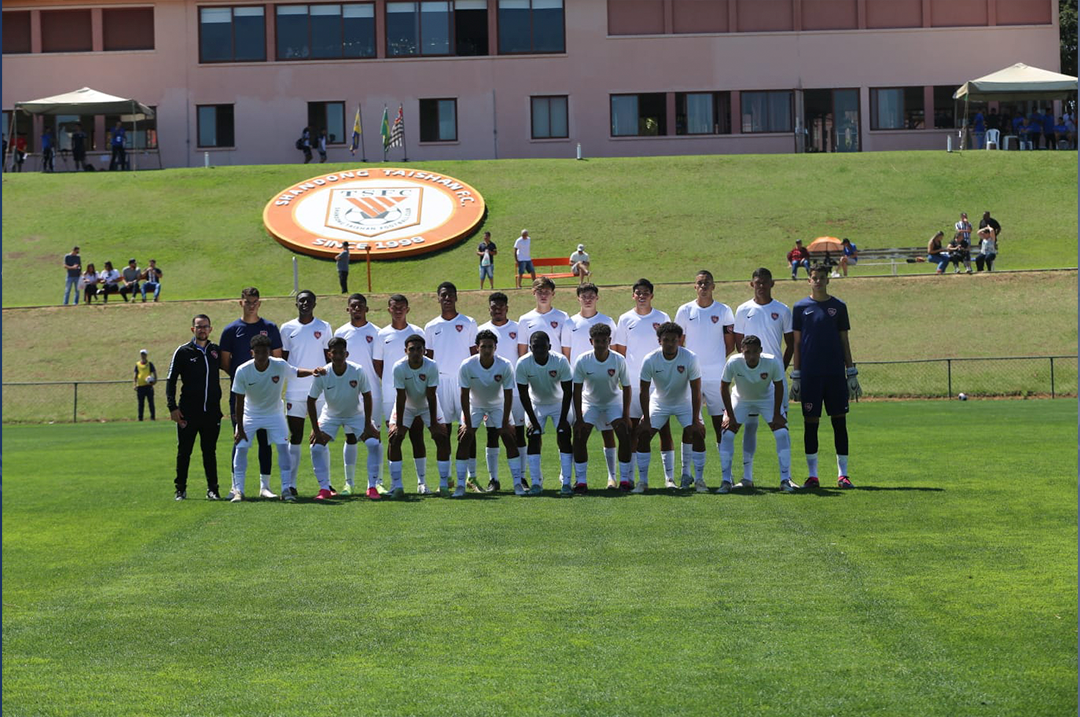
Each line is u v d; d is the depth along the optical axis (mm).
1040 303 40812
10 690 7664
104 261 54781
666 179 63281
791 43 70250
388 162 66812
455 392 16953
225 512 14539
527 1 70250
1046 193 59875
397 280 52375
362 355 16938
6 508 15109
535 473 15648
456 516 13750
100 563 11547
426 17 70250
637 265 53312
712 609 9203
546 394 15633
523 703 7160
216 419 15938
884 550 11102
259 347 15312
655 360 15406
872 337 39219
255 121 70125
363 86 70125
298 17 70062
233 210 60125
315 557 11586
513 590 10000
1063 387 35281
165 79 69938
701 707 6980
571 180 63375
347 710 7148
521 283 50156
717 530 12312
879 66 70188
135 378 34625
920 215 57906
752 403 15266
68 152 69812
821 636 8383
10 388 37469
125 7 70062
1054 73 65750
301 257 55156
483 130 70250
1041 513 12820
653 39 70188
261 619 9320
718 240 55781
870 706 6914
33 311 43250
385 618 9250
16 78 69938
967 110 67125
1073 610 8859
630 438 15562
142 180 64125
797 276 48531
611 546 11664
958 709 6828
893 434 22516
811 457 15281
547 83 70250
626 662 7922
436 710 7094
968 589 9562
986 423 24672
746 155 66938
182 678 7883
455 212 58500
